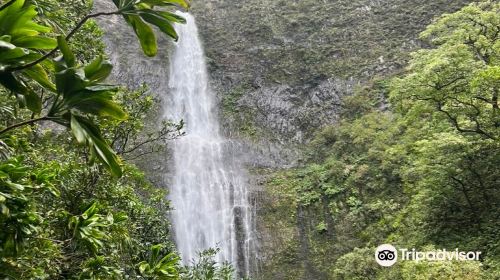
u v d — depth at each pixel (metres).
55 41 2.24
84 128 2.24
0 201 2.22
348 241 18.39
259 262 20.03
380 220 17.72
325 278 18.25
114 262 4.61
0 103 4.42
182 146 23.52
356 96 23.55
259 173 23.33
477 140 12.15
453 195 13.62
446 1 25.08
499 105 11.67
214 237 21.47
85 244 3.30
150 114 24.27
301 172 22.58
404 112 14.09
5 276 2.92
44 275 3.35
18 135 4.97
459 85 11.84
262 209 21.56
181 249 20.58
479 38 12.24
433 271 9.65
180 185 22.14
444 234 13.11
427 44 24.20
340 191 20.27
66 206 5.30
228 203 22.12
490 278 9.84
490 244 11.55
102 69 2.26
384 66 24.39
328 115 24.45
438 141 11.59
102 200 5.98
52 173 3.20
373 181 19.16
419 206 14.23
